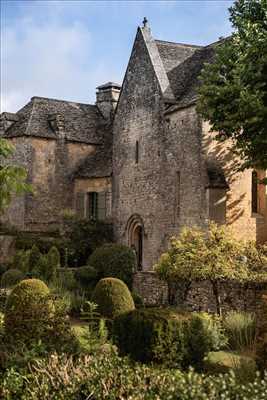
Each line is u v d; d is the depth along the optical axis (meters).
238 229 29.08
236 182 29.28
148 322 13.55
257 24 21.89
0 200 14.88
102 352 11.89
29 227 39.31
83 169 40.97
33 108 41.97
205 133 29.31
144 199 34.41
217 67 23.30
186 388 8.66
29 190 15.20
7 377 10.09
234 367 13.06
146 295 28.44
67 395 9.14
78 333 15.94
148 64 34.34
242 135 22.70
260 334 13.45
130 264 30.53
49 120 41.59
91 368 9.86
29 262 32.53
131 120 36.09
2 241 38.50
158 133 33.22
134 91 35.84
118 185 37.22
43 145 40.34
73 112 43.53
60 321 13.30
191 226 29.72
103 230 37.47
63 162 40.94
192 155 30.06
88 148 42.00
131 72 36.25
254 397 8.48
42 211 39.91
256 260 22.11
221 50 23.34
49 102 43.25
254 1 22.77
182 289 25.05
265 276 20.77
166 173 32.34
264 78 21.42
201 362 13.80
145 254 34.09
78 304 23.72
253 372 12.10
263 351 12.50
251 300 20.83
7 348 11.91
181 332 13.59
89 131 42.66
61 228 39.53
